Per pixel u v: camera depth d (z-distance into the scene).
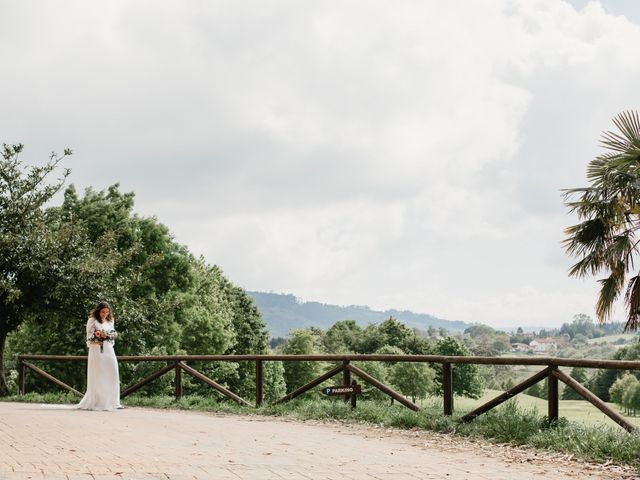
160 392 33.56
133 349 33.88
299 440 10.25
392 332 117.25
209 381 15.98
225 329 54.75
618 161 14.69
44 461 7.57
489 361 11.20
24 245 23.27
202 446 9.28
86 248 25.44
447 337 108.62
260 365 15.06
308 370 74.50
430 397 13.76
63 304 23.92
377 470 7.74
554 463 8.44
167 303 30.17
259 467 7.70
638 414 10.84
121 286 27.48
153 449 8.82
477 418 11.20
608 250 14.63
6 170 23.47
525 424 10.26
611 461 8.27
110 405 15.16
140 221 40.16
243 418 13.60
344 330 129.88
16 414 13.12
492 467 8.12
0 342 24.14
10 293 21.91
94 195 39.50
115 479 6.69
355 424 12.41
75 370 36.06
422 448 9.70
